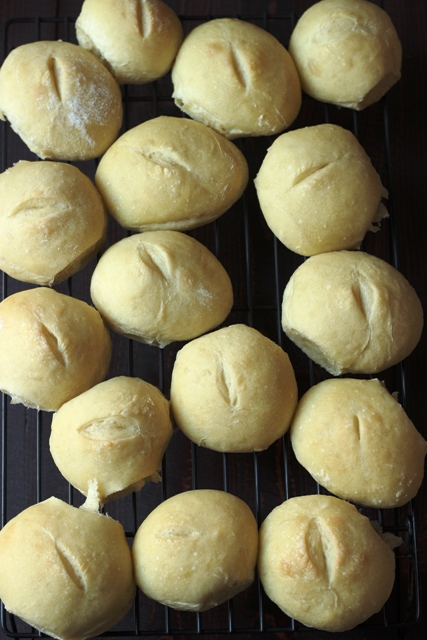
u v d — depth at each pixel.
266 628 0.50
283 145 0.50
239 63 0.51
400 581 0.53
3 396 0.51
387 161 0.54
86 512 0.46
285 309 0.50
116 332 0.53
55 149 0.51
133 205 0.50
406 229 0.56
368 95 0.53
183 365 0.48
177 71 0.52
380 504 0.48
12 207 0.48
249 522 0.47
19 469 0.54
